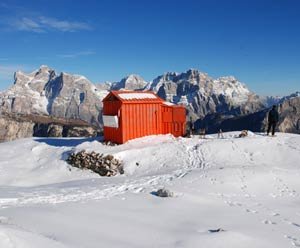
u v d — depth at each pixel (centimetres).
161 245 1094
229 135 3528
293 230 1366
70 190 2009
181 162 2777
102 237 1116
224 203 1747
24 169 3073
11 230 899
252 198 1906
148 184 2152
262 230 1338
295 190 2084
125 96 3259
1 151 3706
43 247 866
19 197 1764
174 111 3441
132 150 2944
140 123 3281
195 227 1313
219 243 1130
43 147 3656
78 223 1255
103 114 3469
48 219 1273
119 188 2041
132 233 1194
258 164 2675
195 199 1750
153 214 1472
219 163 2705
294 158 2759
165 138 3331
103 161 2825
